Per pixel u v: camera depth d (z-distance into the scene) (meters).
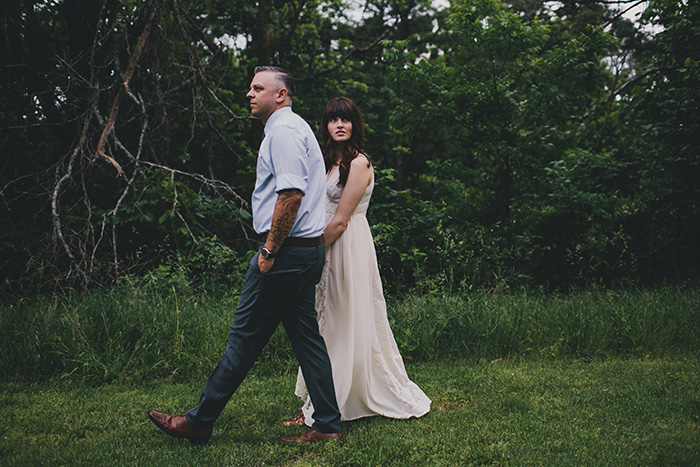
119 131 7.31
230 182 8.36
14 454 2.50
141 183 6.55
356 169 2.87
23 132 6.38
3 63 6.52
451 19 7.64
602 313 5.04
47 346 3.92
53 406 3.20
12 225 6.41
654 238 8.45
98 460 2.41
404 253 6.36
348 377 2.85
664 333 4.68
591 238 8.17
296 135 2.37
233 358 2.50
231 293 5.72
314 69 12.12
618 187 8.99
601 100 10.94
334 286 2.92
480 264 6.61
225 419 2.96
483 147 7.59
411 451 2.48
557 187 7.79
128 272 5.80
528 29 7.41
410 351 4.39
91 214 5.84
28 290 5.43
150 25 6.48
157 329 4.13
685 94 7.60
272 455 2.46
